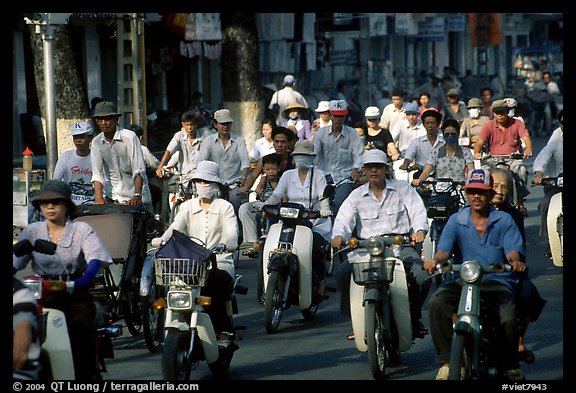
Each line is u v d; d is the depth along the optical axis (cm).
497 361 1202
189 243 1290
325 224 1808
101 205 1592
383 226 1488
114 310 1534
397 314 1366
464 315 1147
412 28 8100
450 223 1252
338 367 1414
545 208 2033
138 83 3023
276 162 2078
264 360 1471
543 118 6481
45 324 1042
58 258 1174
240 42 3844
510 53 10750
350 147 2289
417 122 3086
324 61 6738
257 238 2133
